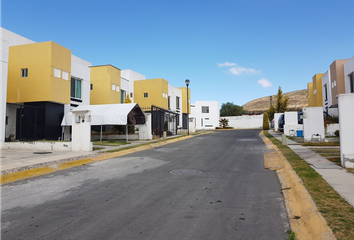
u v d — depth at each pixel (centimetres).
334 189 541
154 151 1412
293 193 582
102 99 2702
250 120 5300
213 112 5431
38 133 1859
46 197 568
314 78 3394
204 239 360
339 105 821
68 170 884
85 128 1341
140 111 2062
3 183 698
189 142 1952
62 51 1956
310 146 1420
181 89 4744
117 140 2114
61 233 382
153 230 391
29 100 1853
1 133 1492
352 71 2158
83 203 525
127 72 3434
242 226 404
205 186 661
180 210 480
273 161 1017
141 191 614
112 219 437
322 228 351
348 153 800
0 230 394
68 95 2017
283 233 377
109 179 746
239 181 716
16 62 1902
